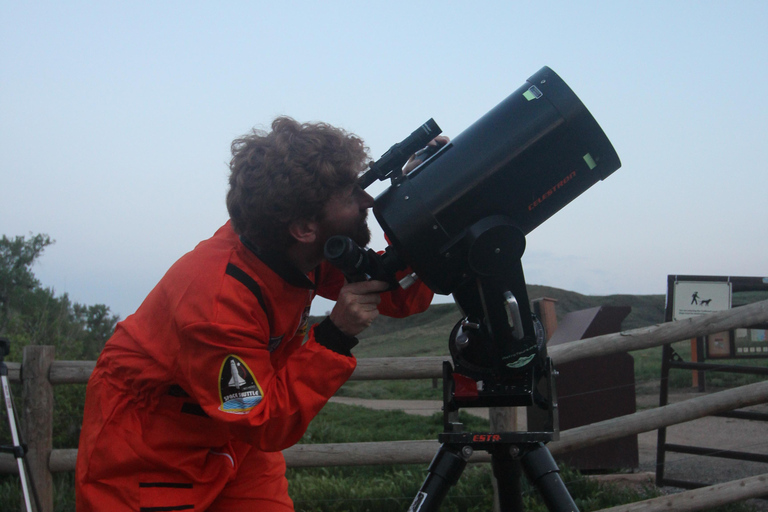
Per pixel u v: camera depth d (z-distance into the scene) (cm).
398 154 156
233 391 142
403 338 3139
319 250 160
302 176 144
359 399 1367
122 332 168
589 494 410
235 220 155
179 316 147
